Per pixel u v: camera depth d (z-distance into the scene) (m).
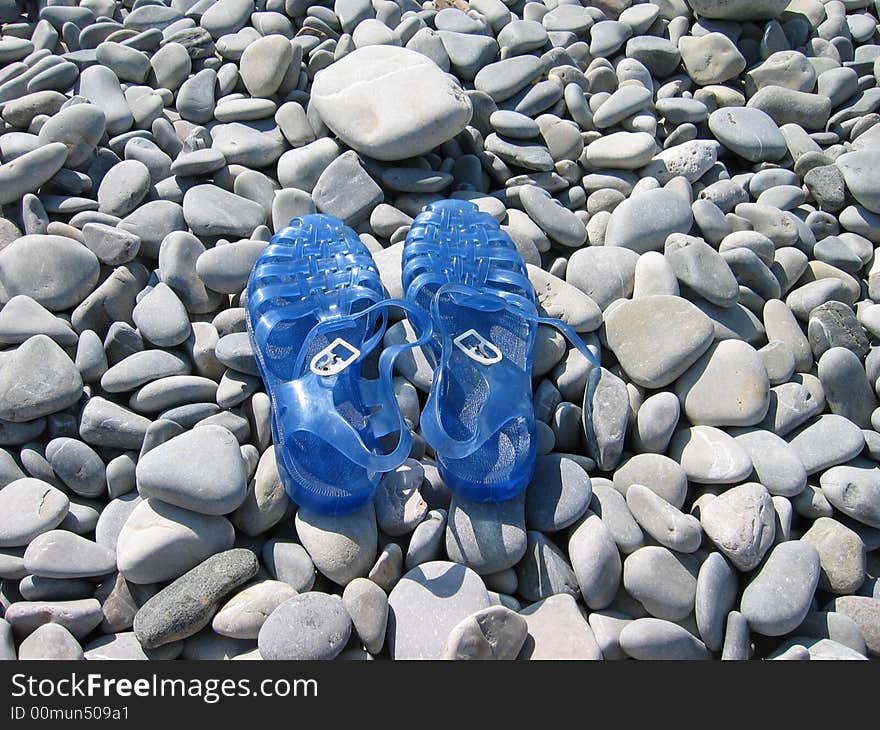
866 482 1.49
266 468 1.45
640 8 2.37
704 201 1.88
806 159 2.04
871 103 2.22
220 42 2.17
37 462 1.46
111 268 1.72
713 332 1.61
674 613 1.35
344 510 1.39
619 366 1.67
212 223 1.77
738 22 2.38
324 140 1.94
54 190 1.85
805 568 1.37
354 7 2.26
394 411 1.37
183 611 1.27
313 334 1.47
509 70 2.12
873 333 1.74
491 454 1.46
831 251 1.87
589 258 1.79
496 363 1.48
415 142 1.87
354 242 1.71
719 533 1.38
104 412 1.47
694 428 1.57
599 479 1.51
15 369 1.50
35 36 2.18
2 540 1.34
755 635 1.37
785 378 1.64
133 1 2.37
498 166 2.00
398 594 1.33
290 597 1.31
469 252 1.71
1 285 1.65
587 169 2.05
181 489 1.35
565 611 1.33
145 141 1.94
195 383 1.53
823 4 2.54
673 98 2.13
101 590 1.36
